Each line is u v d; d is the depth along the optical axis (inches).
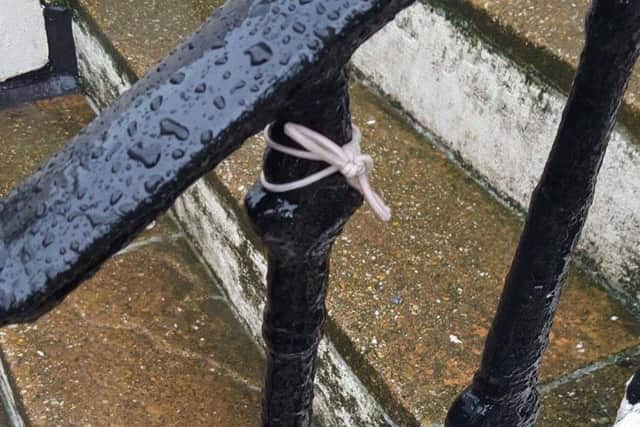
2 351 42.9
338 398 38.9
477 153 44.7
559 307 38.8
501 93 41.9
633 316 38.6
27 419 40.1
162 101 21.6
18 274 21.8
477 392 30.0
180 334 44.9
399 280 39.4
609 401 35.1
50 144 58.6
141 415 40.4
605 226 39.0
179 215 50.7
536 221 27.5
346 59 22.3
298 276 25.0
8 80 62.4
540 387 35.5
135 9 57.5
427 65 45.9
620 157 37.1
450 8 43.3
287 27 21.6
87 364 42.5
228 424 40.6
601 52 25.5
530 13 40.7
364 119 48.8
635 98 36.1
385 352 36.1
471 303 38.6
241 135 21.9
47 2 60.6
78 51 62.0
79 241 21.7
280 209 23.7
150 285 47.5
